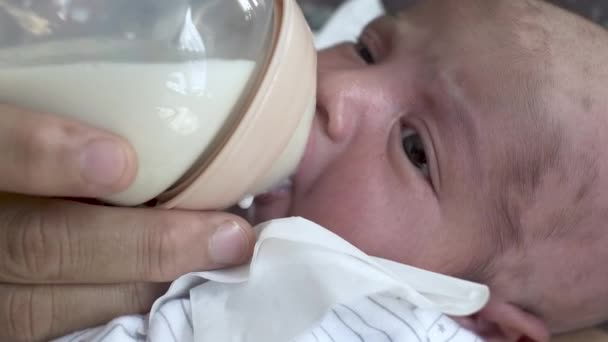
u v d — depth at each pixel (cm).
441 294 75
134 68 44
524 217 80
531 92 79
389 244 77
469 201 79
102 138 43
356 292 62
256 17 49
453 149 79
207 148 49
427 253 79
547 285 85
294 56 51
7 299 60
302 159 75
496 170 79
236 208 74
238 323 60
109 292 62
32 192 44
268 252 62
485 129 79
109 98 44
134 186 49
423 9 91
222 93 47
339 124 75
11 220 54
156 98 45
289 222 61
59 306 61
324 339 64
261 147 50
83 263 54
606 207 81
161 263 55
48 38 42
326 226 75
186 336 60
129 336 61
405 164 78
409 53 85
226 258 56
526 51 82
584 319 91
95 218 53
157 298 64
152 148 47
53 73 43
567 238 82
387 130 79
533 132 79
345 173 76
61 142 42
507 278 84
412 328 68
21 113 43
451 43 83
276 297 61
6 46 43
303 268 62
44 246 54
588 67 83
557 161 79
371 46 92
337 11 128
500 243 81
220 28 47
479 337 79
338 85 79
